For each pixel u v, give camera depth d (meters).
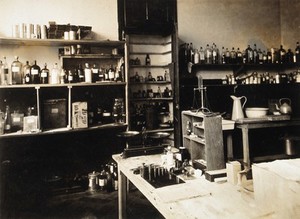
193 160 2.55
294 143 4.95
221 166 2.24
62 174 4.34
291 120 4.59
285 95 5.88
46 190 3.92
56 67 4.49
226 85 5.38
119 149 4.71
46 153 4.40
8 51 4.29
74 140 4.54
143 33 5.05
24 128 4.04
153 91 5.19
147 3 4.90
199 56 5.34
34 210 3.46
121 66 4.50
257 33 5.96
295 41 5.86
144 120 4.90
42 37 4.07
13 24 4.24
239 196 1.72
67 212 3.38
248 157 4.35
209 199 1.69
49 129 4.14
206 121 2.22
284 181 1.34
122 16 4.80
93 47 4.68
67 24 4.24
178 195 1.75
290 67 6.06
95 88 4.72
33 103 4.38
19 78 4.19
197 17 5.46
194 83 5.17
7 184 3.78
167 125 4.98
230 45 5.72
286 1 6.02
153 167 2.31
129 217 3.18
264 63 5.58
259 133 5.95
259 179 1.52
